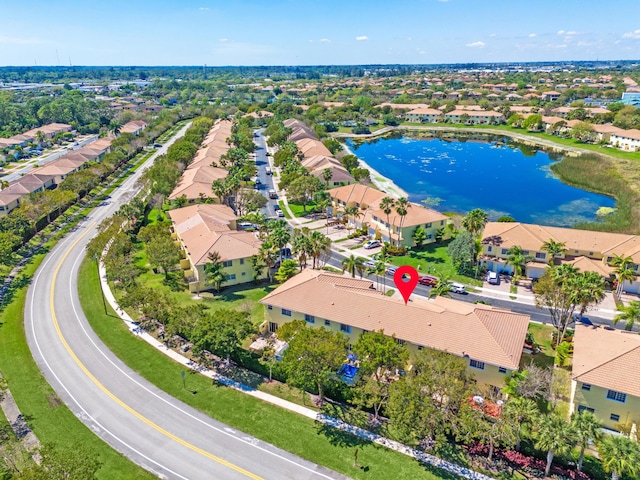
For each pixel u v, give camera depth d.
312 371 47.53
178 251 82.75
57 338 64.06
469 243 83.94
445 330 54.47
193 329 58.34
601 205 133.88
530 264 81.75
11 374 56.38
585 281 58.06
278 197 133.50
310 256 77.19
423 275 83.06
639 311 60.22
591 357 49.22
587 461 42.72
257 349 61.09
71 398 52.34
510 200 139.62
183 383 54.91
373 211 103.31
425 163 184.75
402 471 42.41
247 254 80.19
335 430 47.56
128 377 56.00
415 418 42.25
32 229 101.31
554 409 49.56
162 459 44.03
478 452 44.34
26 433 47.09
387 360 47.16
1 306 72.50
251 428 47.84
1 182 134.75
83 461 36.06
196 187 121.38
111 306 72.88
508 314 56.09
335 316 59.41
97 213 117.12
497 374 51.25
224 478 41.91
